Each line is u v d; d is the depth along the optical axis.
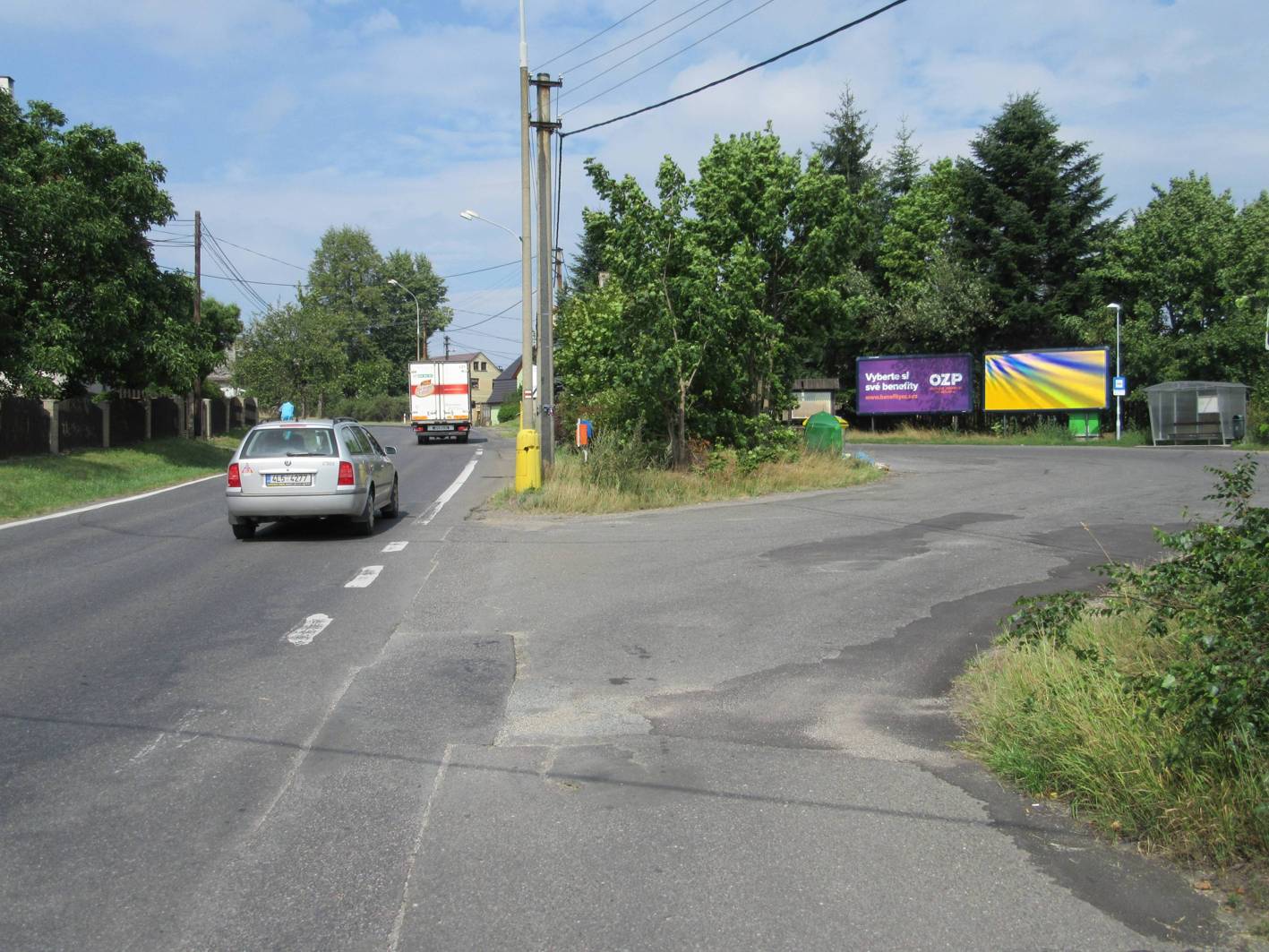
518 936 3.43
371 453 14.98
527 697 6.24
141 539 13.73
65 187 24.92
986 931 3.42
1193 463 26.22
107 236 25.22
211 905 3.65
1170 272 43.31
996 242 47.97
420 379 45.78
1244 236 42.06
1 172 23.64
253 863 3.97
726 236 24.14
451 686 6.46
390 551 12.45
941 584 9.80
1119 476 21.95
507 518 15.88
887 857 3.99
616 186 20.03
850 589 9.58
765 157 24.34
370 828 4.29
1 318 23.69
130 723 5.72
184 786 4.77
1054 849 4.05
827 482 20.81
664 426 21.77
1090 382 42.00
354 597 9.44
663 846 4.11
